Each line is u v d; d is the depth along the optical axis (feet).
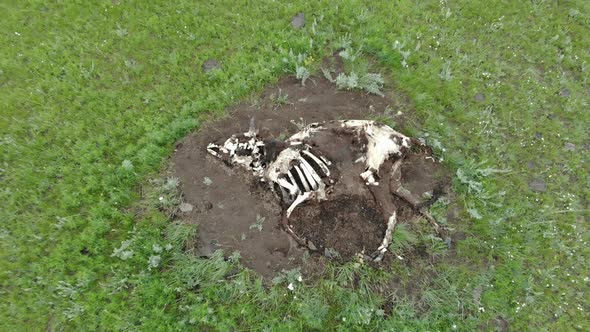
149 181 9.27
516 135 9.74
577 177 9.46
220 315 8.31
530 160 9.59
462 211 9.13
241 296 8.48
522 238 8.96
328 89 10.00
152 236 8.83
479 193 9.09
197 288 8.54
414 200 8.84
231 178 9.27
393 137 8.38
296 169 8.33
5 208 9.04
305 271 8.64
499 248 8.88
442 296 8.53
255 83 9.97
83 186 9.20
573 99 9.97
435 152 9.44
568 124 9.86
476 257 8.89
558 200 9.27
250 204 9.10
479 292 8.62
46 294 8.48
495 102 9.95
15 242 8.84
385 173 8.39
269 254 8.79
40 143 9.52
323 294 8.48
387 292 8.57
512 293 8.61
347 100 9.91
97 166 9.30
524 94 10.02
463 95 10.00
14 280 8.55
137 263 8.66
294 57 9.98
